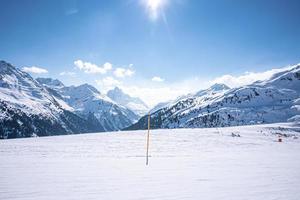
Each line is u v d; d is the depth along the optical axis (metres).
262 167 20.58
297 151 37.12
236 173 17.64
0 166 20.59
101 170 18.69
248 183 14.32
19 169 19.03
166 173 17.50
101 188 13.04
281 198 11.32
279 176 16.52
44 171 18.12
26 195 11.73
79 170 18.64
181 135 62.91
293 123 98.56
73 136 67.38
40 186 13.43
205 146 44.09
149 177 15.99
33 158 27.03
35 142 50.91
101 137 61.66
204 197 11.45
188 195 11.77
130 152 34.56
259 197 11.46
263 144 49.06
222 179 15.47
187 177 16.06
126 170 18.72
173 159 26.67
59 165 21.28
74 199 11.15
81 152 34.12
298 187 13.38
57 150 36.53
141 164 22.27
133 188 13.06
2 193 12.05
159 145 44.53
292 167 20.64
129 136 62.62
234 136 61.38
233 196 11.61
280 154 32.44
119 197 11.45
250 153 33.97
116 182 14.45
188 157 28.75
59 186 13.45
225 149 39.91
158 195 11.77
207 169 19.42
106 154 31.89
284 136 64.81
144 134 67.00
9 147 40.59
